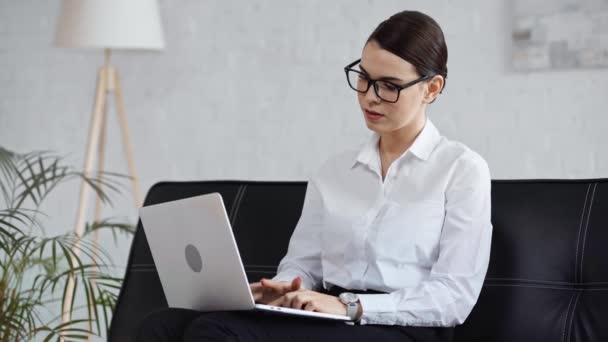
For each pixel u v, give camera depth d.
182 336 1.79
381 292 1.99
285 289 1.84
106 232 3.95
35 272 3.80
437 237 1.95
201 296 1.86
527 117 3.46
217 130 3.94
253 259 2.31
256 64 3.87
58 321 3.78
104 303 2.52
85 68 4.03
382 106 1.93
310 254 2.15
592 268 1.95
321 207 2.16
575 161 3.40
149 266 2.38
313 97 3.78
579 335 1.91
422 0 3.59
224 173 3.94
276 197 2.38
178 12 3.97
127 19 3.39
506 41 3.47
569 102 3.40
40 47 4.05
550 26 3.37
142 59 4.02
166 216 1.87
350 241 2.03
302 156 3.81
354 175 2.11
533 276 2.01
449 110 3.57
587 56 3.33
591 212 2.01
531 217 2.06
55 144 4.05
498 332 1.99
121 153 4.04
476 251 1.89
